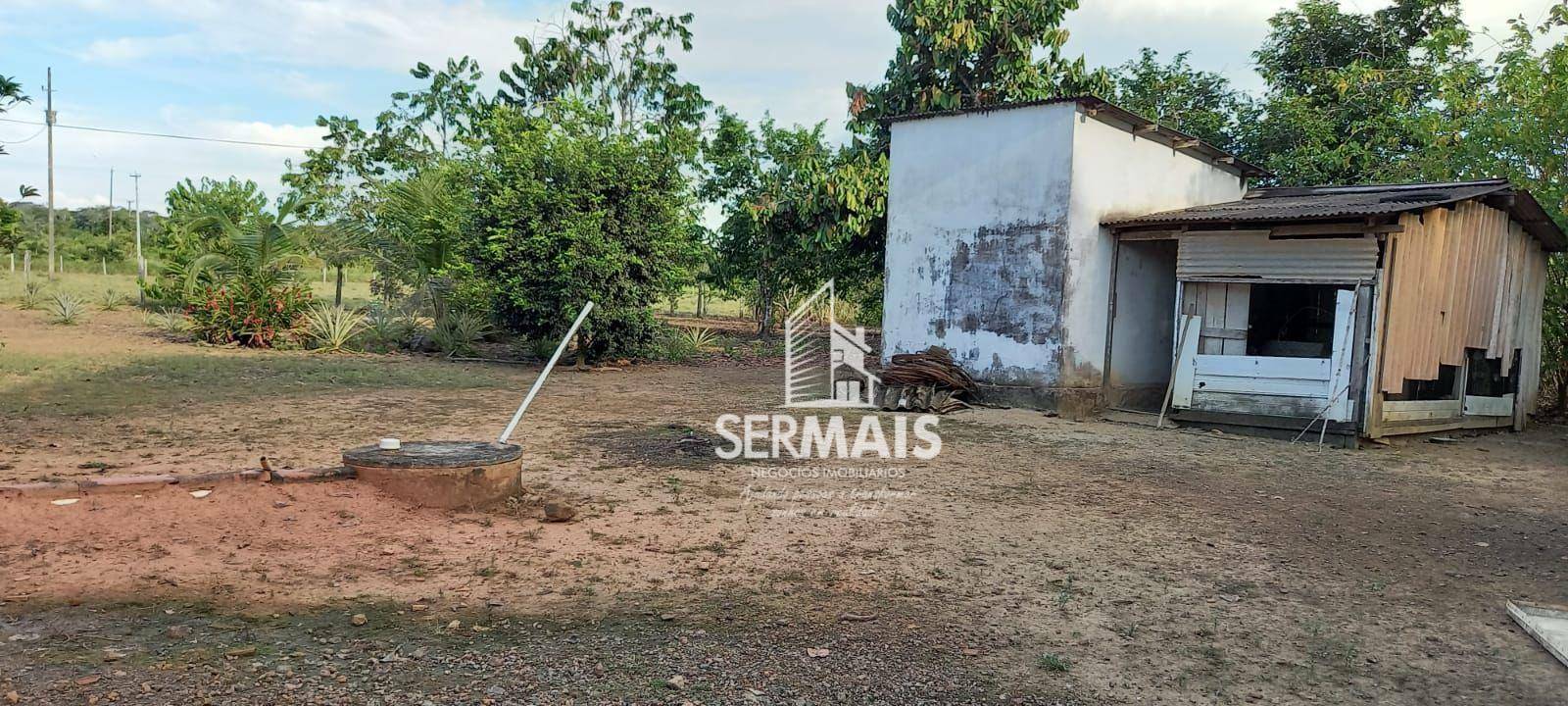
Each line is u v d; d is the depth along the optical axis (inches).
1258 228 423.5
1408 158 692.1
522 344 781.9
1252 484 305.4
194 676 129.9
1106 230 489.4
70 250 1941.4
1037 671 144.6
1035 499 271.9
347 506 212.5
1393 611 180.1
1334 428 400.8
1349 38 856.9
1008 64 675.4
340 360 621.9
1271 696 138.3
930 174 532.7
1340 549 226.4
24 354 546.0
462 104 1003.9
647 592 177.5
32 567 169.8
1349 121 802.2
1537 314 499.5
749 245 876.0
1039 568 201.8
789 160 776.9
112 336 687.1
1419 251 408.8
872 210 679.1
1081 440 389.4
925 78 711.1
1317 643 161.0
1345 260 399.5
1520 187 487.2
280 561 182.5
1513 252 471.8
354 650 142.6
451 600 168.4
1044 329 478.0
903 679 139.5
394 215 784.3
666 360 719.7
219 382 481.1
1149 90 868.6
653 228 637.3
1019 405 488.7
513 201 600.4
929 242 533.6
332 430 349.7
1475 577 206.1
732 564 198.1
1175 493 287.0
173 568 174.9
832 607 172.1
